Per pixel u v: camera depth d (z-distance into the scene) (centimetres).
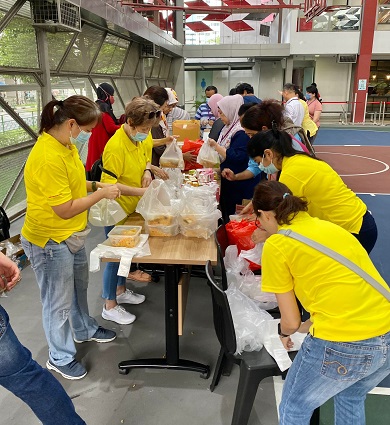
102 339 253
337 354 126
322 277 129
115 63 830
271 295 208
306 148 214
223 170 313
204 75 1814
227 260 222
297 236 133
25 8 441
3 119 434
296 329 140
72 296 219
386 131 1340
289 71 1549
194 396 209
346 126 1495
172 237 219
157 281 330
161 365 227
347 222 201
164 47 1134
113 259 192
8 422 194
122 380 221
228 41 1727
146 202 219
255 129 232
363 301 127
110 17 627
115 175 234
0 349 141
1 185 439
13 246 353
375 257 380
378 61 1708
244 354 171
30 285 328
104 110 427
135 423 192
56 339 217
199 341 255
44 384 154
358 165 791
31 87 482
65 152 189
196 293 315
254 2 1494
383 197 575
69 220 203
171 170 295
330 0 1546
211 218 215
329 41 1455
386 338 126
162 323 274
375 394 210
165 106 353
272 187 146
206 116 704
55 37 531
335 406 152
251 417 195
